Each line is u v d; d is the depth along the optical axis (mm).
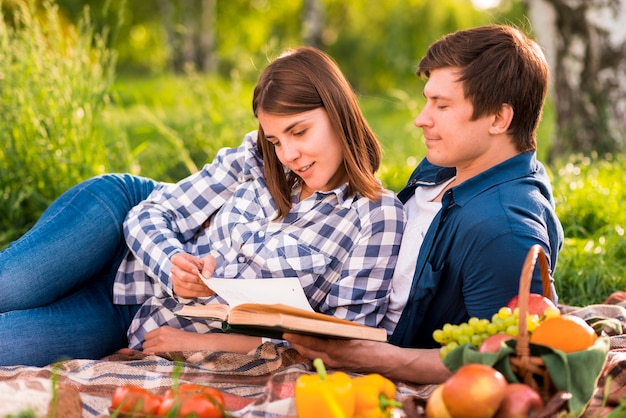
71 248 3283
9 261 3195
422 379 2910
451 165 2998
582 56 7633
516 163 2932
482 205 2854
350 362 2906
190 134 6430
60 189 5293
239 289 2912
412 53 21812
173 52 20875
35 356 3166
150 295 3393
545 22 7730
